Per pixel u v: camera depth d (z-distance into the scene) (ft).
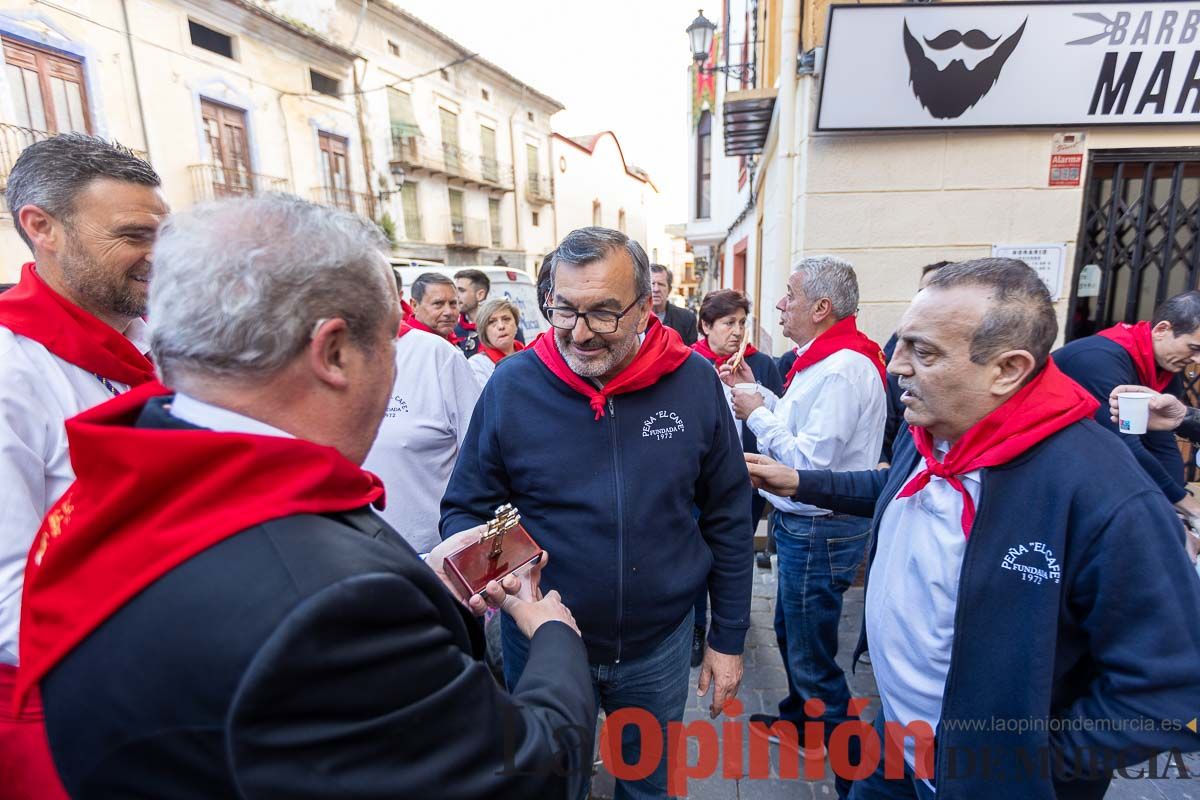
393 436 6.52
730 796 6.06
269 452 1.86
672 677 4.73
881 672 4.08
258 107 39.27
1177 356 6.18
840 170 11.10
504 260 71.31
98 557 1.84
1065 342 11.30
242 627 1.61
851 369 5.91
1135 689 2.82
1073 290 11.07
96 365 3.90
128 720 1.68
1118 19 9.37
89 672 1.75
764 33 18.79
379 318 2.19
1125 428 5.84
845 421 5.80
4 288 6.63
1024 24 9.53
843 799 5.41
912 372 3.41
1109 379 6.45
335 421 2.16
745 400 6.82
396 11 51.03
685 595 4.50
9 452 3.42
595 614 4.34
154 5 32.27
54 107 28.04
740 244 31.91
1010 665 3.18
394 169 53.11
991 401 3.25
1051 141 10.56
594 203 96.78
